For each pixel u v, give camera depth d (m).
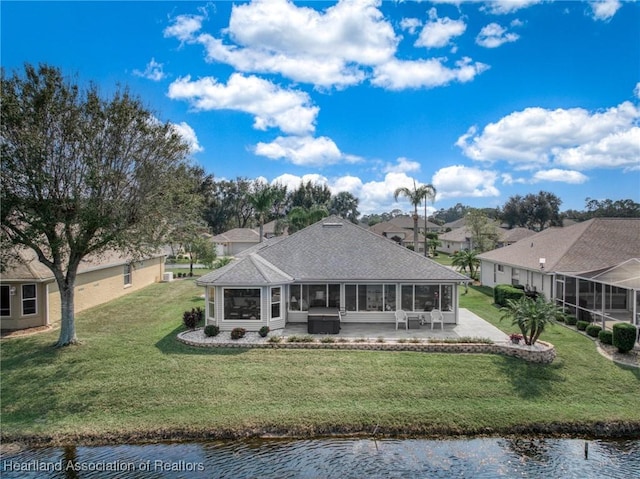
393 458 12.01
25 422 13.47
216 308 21.28
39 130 17.22
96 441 12.74
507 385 15.72
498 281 35.75
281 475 11.23
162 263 43.25
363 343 19.06
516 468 11.58
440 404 14.52
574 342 19.94
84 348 19.03
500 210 94.06
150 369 16.81
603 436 13.12
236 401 14.68
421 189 47.81
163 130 20.03
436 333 21.11
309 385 15.67
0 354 18.30
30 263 22.41
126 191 19.25
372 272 23.22
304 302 23.56
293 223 59.09
